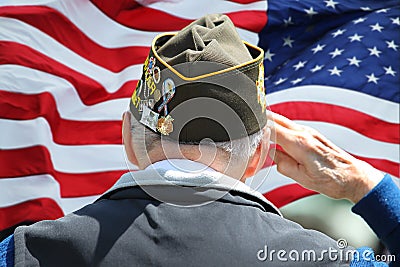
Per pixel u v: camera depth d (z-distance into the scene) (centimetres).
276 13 1141
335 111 1109
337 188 596
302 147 601
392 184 580
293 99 1112
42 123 1022
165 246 502
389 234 561
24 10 1046
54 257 509
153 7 1122
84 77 1062
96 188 1050
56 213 1030
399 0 1160
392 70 1127
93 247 506
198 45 521
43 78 1031
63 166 1043
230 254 499
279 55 1144
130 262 499
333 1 1139
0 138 1006
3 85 1008
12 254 511
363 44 1134
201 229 506
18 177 1012
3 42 1025
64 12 1066
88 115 1062
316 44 1145
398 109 1110
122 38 1102
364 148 1107
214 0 1144
